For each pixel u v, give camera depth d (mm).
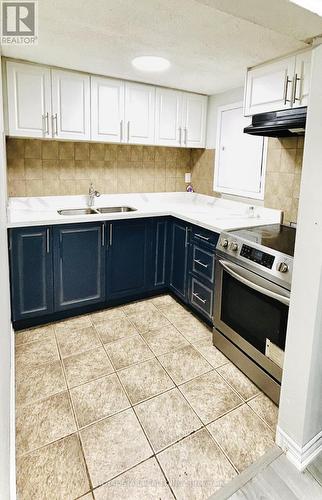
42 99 2404
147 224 2830
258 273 1795
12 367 1864
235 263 1987
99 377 1936
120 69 2445
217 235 2291
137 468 1373
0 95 1319
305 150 1219
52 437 1515
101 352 2189
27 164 2703
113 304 2867
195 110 3117
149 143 2932
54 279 2479
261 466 1395
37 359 2092
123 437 1522
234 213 2836
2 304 1069
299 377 1344
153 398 1777
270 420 1642
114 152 3072
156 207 3094
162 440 1512
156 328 2518
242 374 1988
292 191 2424
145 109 2842
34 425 1578
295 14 959
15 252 2287
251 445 1495
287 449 1438
